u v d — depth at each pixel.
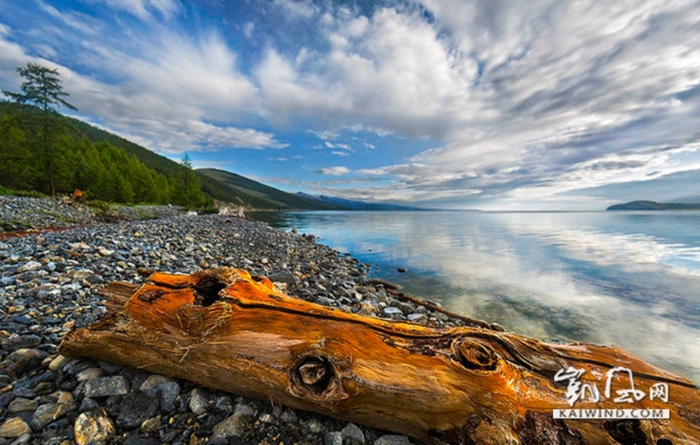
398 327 2.62
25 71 29.80
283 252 13.90
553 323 6.57
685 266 11.29
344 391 2.21
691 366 4.81
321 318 2.66
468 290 9.09
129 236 11.24
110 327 2.69
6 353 2.86
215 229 18.55
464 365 2.27
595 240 18.91
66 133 34.06
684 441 1.87
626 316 6.83
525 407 2.06
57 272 5.67
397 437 2.29
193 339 2.56
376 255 15.77
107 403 2.37
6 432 1.98
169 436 2.16
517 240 19.98
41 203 19.03
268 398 2.44
